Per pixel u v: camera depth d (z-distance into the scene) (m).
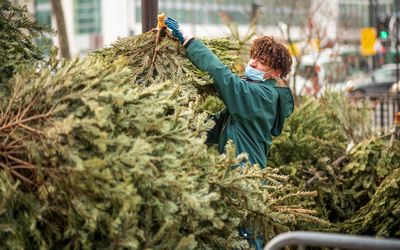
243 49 3.80
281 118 2.31
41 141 1.39
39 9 26.62
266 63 2.26
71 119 1.35
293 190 2.74
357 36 15.72
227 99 2.11
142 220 1.51
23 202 1.38
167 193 1.52
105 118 1.35
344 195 3.01
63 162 1.36
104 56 2.29
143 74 2.20
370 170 3.00
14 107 1.54
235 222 1.73
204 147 1.71
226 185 1.73
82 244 1.44
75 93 1.45
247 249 1.81
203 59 2.14
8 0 1.99
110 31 27.58
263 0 11.50
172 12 26.20
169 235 1.49
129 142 1.40
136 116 1.51
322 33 7.25
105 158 1.36
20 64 1.76
